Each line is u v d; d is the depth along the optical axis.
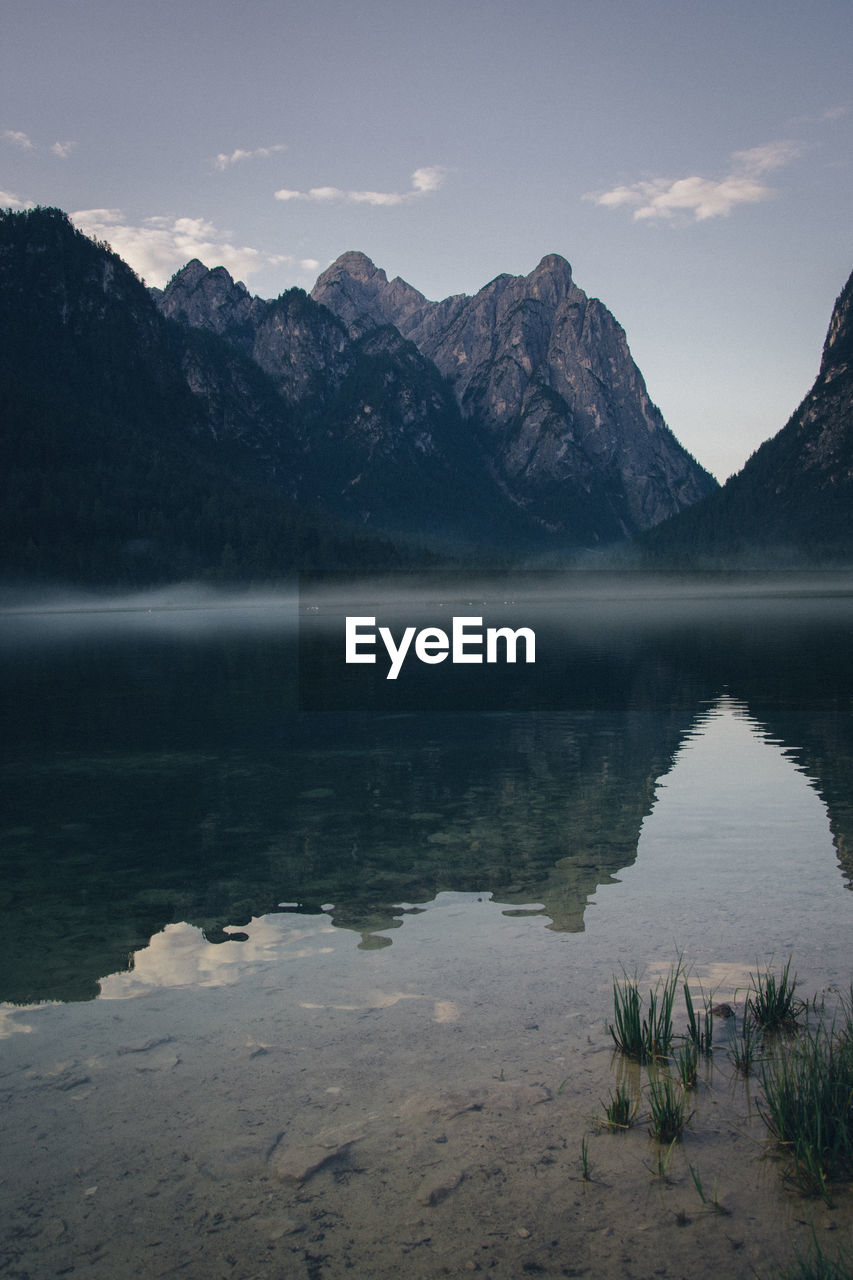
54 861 11.19
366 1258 4.03
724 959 7.36
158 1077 5.72
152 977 7.41
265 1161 4.80
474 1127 5.05
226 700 29.84
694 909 8.66
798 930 7.99
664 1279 3.83
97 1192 4.58
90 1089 5.59
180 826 12.94
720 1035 5.99
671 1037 6.03
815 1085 4.79
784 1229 4.14
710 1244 4.05
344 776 16.58
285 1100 5.40
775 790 14.30
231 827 12.81
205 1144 4.97
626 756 17.95
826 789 14.28
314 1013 6.60
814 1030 5.96
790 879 9.55
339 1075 5.68
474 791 14.94
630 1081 5.50
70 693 32.62
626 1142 4.88
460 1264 3.97
